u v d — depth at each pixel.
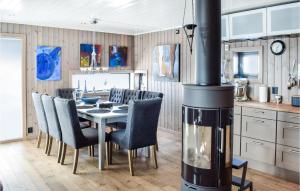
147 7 3.91
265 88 4.04
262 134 3.68
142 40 6.72
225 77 4.62
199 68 2.68
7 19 4.89
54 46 5.71
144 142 3.77
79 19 4.89
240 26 4.09
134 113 3.55
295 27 3.48
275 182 3.44
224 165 2.66
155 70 6.32
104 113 4.05
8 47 5.23
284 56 3.88
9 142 5.26
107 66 6.57
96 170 3.82
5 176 3.58
